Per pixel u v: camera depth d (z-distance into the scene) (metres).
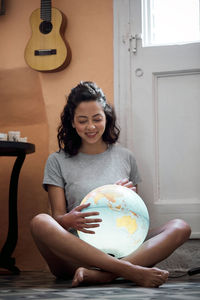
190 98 2.55
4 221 2.70
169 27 2.67
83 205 1.67
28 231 2.65
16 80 2.76
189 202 2.47
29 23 2.78
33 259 2.62
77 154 2.21
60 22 2.62
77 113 2.06
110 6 2.68
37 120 2.72
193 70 2.54
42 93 2.72
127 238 1.62
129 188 1.91
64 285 1.69
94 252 1.60
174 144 2.54
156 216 2.50
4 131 2.75
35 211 2.66
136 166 2.35
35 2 2.79
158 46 2.59
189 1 2.66
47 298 1.20
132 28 2.63
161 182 2.54
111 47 2.66
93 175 2.15
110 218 1.61
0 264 2.38
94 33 2.69
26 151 2.40
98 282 1.62
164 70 2.57
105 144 2.27
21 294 1.34
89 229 1.64
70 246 1.63
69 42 2.71
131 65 2.62
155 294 1.27
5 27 2.80
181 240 1.79
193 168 2.52
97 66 2.67
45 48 2.64
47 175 2.19
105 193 1.66
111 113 2.24
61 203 2.15
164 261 2.43
